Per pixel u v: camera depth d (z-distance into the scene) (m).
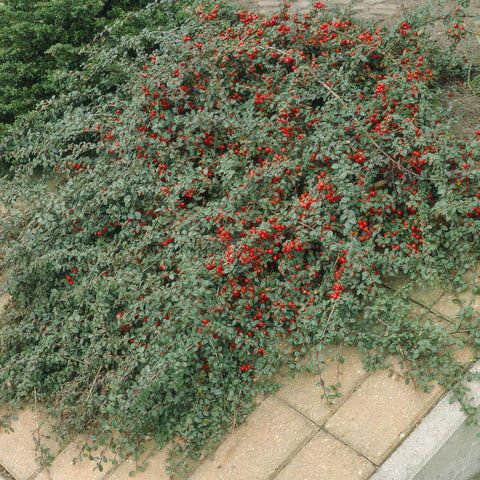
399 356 3.31
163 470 3.29
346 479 2.96
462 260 3.57
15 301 4.49
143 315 3.65
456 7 4.71
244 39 4.72
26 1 6.36
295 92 4.23
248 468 3.15
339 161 3.59
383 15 6.12
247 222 3.87
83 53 5.77
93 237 4.51
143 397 3.15
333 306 3.42
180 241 3.68
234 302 3.65
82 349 3.90
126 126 4.56
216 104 4.60
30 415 3.88
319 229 3.49
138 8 6.41
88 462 3.47
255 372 3.46
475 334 3.24
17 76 5.82
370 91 4.56
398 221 3.80
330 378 3.43
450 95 4.79
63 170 4.77
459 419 2.99
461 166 3.53
